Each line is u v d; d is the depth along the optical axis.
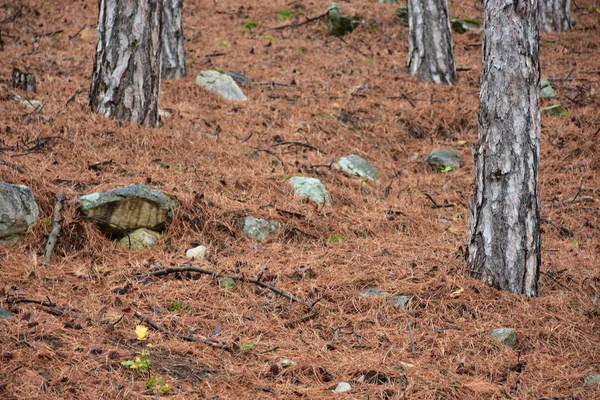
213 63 19.39
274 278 9.02
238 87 16.78
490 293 8.87
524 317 8.43
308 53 20.97
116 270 8.91
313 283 8.95
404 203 12.59
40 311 7.44
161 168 11.67
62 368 6.42
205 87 16.61
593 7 26.17
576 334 8.20
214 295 8.52
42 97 14.07
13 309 7.34
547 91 17.72
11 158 10.48
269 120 15.41
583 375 7.34
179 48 17.38
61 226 9.38
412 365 7.20
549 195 13.38
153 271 8.89
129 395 6.18
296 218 10.94
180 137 12.95
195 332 7.63
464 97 17.73
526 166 8.79
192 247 9.88
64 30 21.20
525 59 8.65
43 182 9.98
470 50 22.03
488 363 7.44
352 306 8.53
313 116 16.02
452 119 16.67
